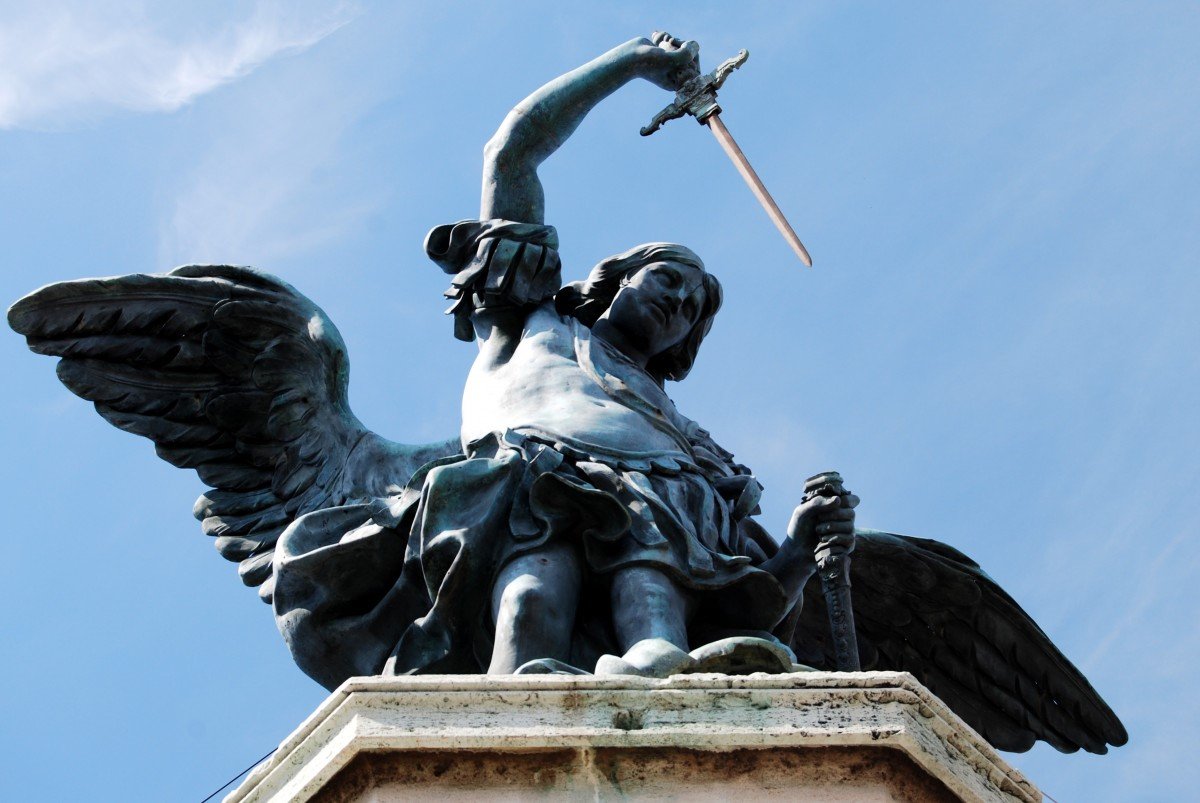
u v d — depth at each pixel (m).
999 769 8.95
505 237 12.16
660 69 12.83
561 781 8.59
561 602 10.28
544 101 12.61
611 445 11.04
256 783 8.88
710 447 11.98
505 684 8.80
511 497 10.62
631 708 8.76
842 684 8.88
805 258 12.16
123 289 12.61
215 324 12.74
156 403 12.80
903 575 12.81
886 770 8.68
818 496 11.06
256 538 12.60
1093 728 12.84
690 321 12.36
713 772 8.63
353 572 10.87
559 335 11.91
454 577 10.33
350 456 12.66
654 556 10.51
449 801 8.54
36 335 12.56
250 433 12.79
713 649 9.37
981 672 12.98
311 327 12.80
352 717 8.74
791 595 11.12
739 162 12.47
